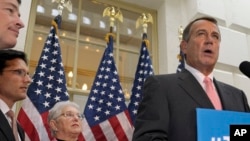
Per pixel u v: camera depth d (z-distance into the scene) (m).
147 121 1.14
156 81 1.27
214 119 0.92
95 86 2.76
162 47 3.63
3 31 0.82
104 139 2.55
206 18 1.49
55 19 2.81
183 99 1.21
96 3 3.65
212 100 1.28
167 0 3.81
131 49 3.65
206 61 1.35
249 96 3.51
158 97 1.20
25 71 1.79
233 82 3.50
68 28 3.37
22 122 2.27
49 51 2.64
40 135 2.29
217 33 1.43
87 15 3.56
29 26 3.04
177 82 1.29
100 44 3.48
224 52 3.53
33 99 2.38
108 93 2.75
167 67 3.43
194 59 1.39
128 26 3.76
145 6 3.87
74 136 2.09
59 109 2.13
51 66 2.59
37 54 3.03
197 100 1.21
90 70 3.31
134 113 2.82
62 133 2.06
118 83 2.83
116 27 3.65
